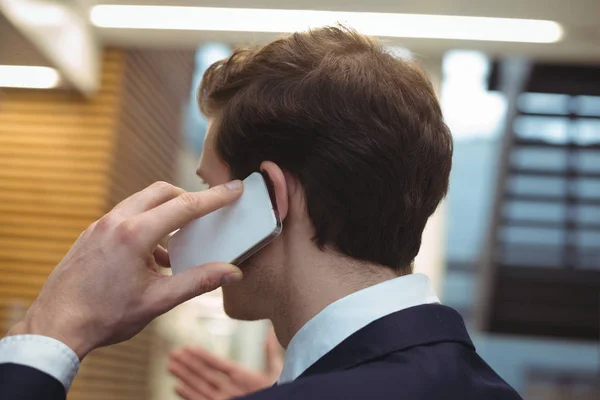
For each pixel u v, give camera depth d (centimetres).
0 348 64
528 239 688
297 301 73
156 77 353
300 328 72
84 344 67
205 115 85
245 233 73
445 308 71
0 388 60
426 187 77
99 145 303
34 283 295
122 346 341
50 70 278
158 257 82
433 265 292
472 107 617
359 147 72
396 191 73
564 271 687
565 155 641
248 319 80
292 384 58
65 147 305
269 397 57
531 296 704
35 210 301
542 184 662
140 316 69
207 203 72
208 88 84
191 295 71
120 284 68
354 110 72
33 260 297
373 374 60
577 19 254
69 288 68
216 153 80
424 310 68
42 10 250
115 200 312
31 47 255
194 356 135
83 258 69
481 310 734
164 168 382
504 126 642
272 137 74
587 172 644
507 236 691
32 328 66
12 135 307
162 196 75
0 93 298
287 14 254
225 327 379
